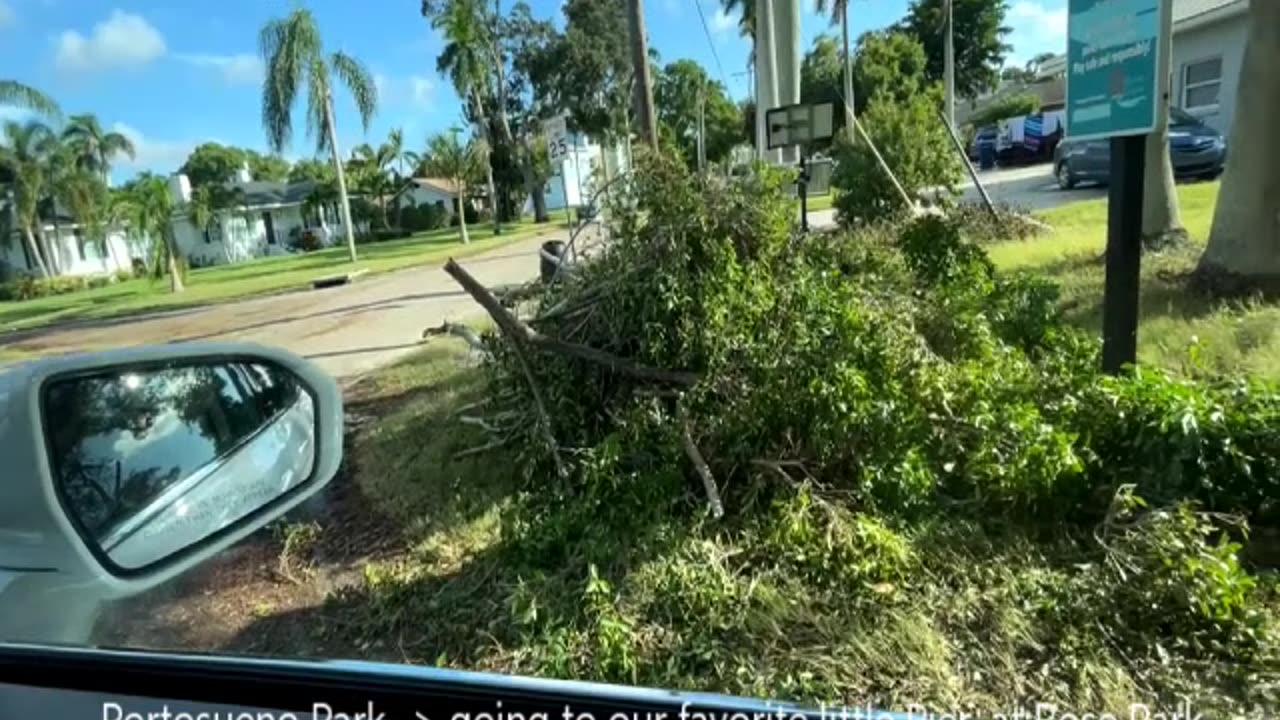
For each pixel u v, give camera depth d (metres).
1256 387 3.25
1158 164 7.75
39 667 1.35
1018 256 8.50
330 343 9.63
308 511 4.09
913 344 3.90
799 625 2.62
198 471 2.33
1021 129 31.27
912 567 2.83
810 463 3.55
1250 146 5.61
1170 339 4.78
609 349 4.25
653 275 4.11
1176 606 2.43
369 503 4.18
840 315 3.89
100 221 41.78
